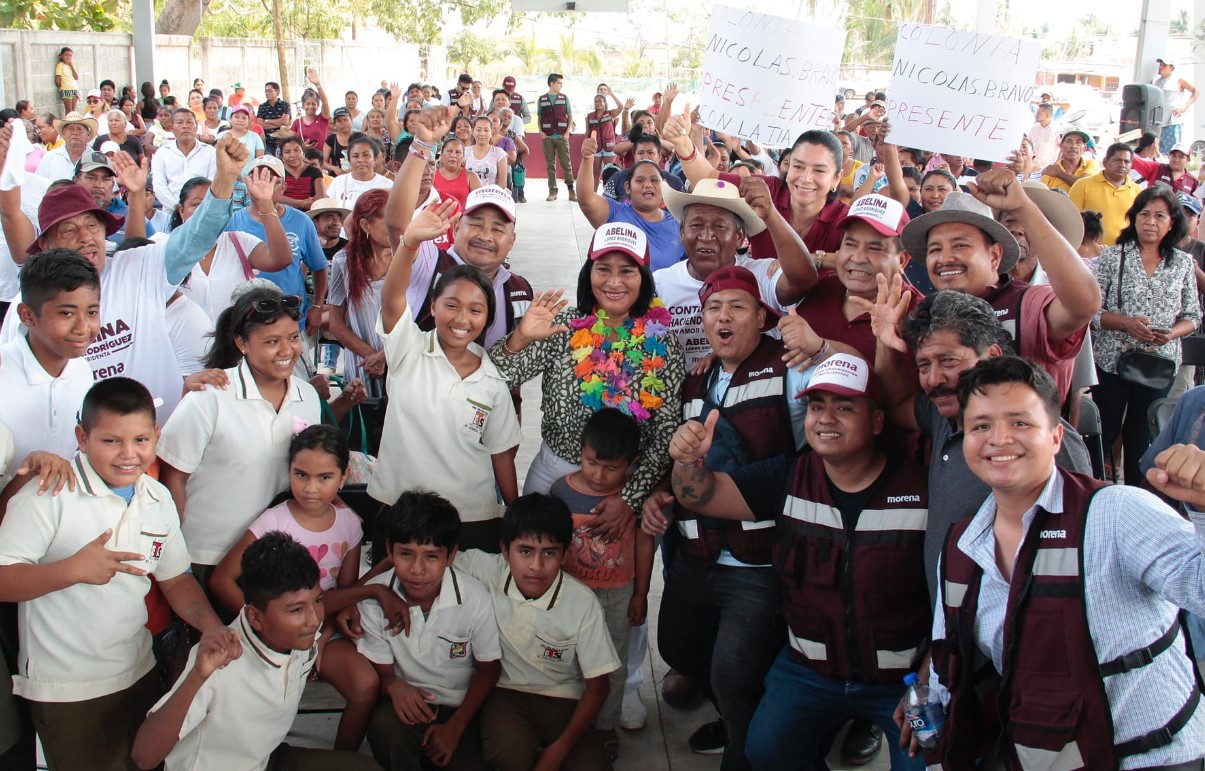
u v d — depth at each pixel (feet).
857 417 9.73
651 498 11.84
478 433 12.28
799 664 10.46
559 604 11.46
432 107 14.51
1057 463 9.02
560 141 62.13
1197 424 10.30
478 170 38.34
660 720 13.07
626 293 12.28
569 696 11.72
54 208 12.57
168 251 13.23
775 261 14.51
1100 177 27.68
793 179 15.30
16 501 9.51
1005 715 8.00
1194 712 7.77
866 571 9.87
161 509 10.21
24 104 46.19
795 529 10.25
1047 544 7.82
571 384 12.40
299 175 32.19
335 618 11.39
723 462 11.39
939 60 14.39
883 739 12.57
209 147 31.94
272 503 11.85
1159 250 18.83
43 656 9.72
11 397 10.66
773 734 10.54
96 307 10.57
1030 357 10.75
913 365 10.24
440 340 12.26
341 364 20.45
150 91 54.90
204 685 9.80
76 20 72.23
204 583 11.67
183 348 15.03
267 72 85.87
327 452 11.25
